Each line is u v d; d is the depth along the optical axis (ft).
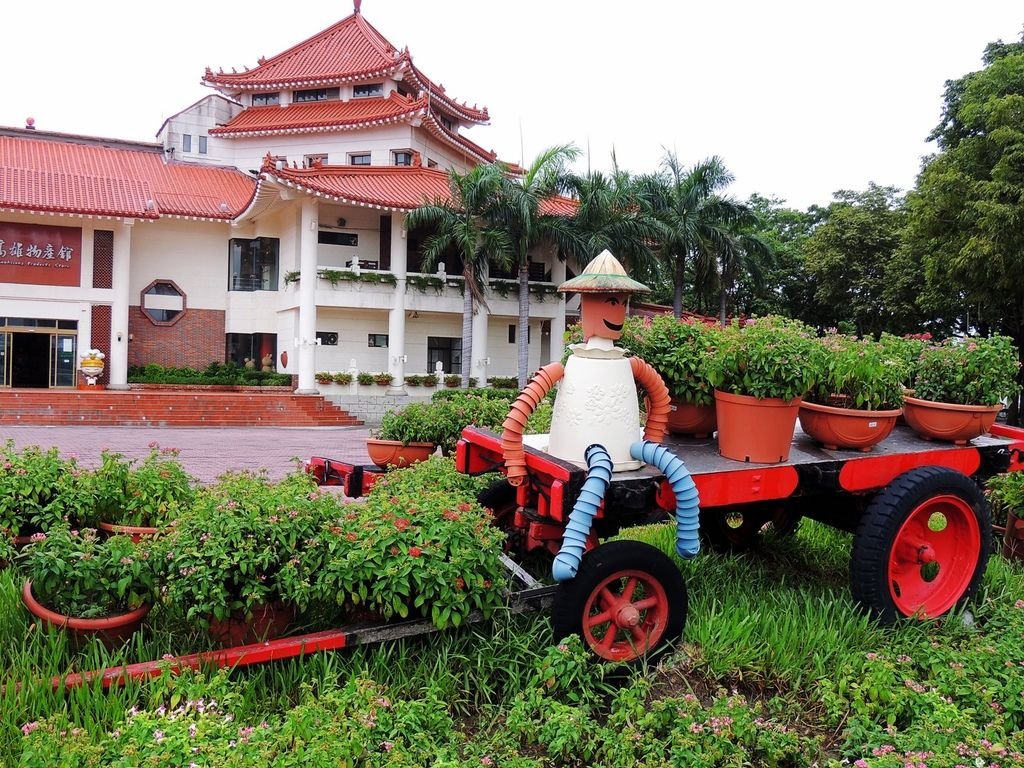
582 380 13.44
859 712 11.50
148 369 81.66
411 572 11.73
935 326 95.81
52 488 16.63
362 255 82.99
